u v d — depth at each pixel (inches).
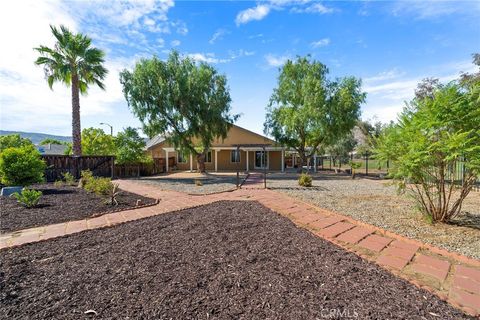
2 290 83.1
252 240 133.3
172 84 629.0
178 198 285.3
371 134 243.3
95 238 138.6
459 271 106.3
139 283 87.9
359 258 113.5
